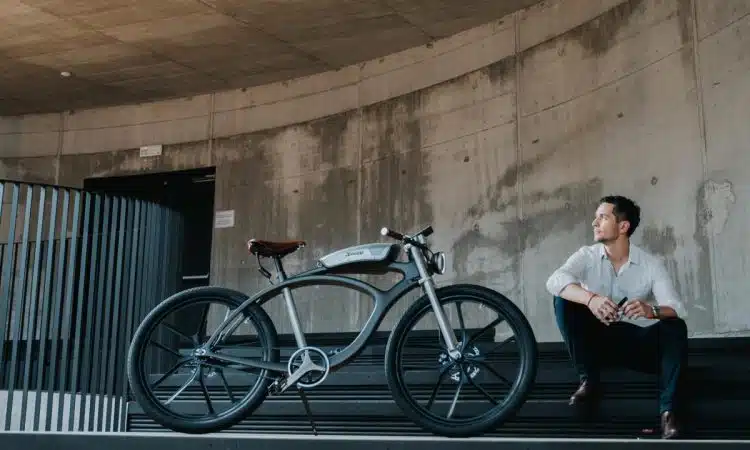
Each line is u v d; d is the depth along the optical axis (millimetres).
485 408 3047
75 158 8258
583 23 5512
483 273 5918
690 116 4641
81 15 6137
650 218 4832
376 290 2801
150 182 8211
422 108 6598
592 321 2977
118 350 4328
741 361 3252
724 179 4352
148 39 6617
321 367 2715
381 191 6750
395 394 2674
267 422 3457
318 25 6340
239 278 7359
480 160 6102
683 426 2762
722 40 4477
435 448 2332
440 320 2713
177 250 4754
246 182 7562
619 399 3035
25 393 3977
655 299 3059
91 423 4145
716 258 4352
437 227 6297
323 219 7074
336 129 7164
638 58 5062
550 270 5477
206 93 7914
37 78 7430
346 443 2393
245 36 6566
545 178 5621
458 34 6430
